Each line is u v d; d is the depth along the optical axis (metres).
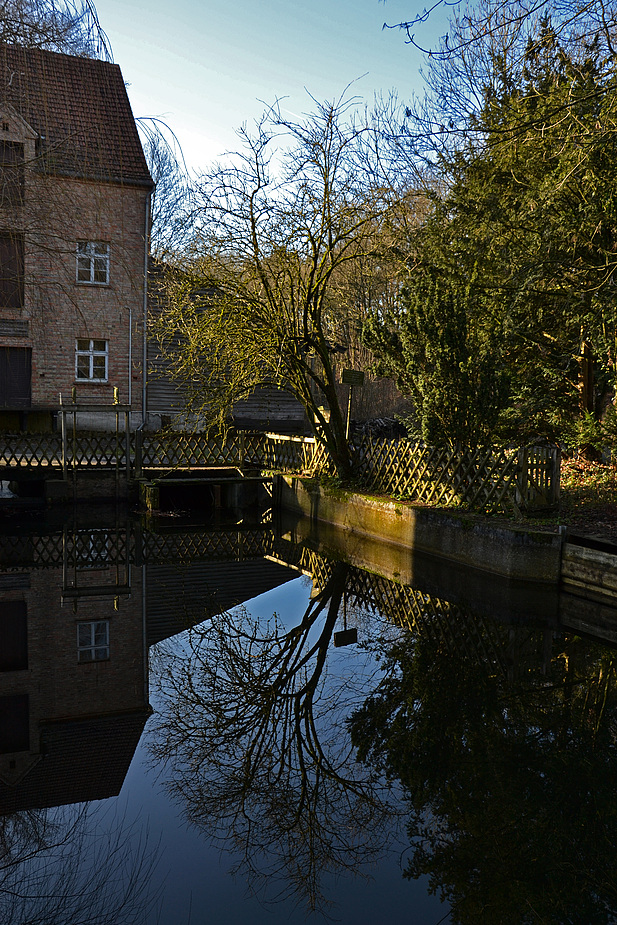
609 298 10.95
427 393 11.88
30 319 21.41
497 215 12.46
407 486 13.53
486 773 5.20
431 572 11.51
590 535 9.91
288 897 3.79
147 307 22.03
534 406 13.62
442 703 6.48
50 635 8.48
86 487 17.02
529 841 4.38
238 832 4.48
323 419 14.89
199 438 18.17
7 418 21.97
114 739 5.78
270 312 13.69
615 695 6.62
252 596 10.34
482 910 3.71
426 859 4.20
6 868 4.03
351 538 14.23
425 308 11.73
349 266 23.20
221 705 6.52
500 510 11.31
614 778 5.12
